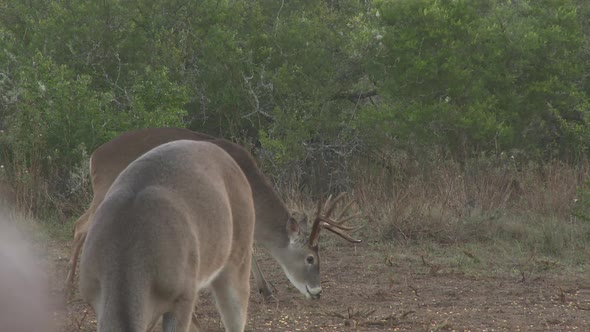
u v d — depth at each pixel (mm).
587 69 21797
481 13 21609
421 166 19547
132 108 18125
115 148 11414
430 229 16125
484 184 18297
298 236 10812
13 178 16703
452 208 17141
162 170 7199
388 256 14398
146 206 6758
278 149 19609
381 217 16406
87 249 6652
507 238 16234
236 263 8109
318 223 10906
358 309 11125
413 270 13930
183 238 6805
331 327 10469
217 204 7398
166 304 6746
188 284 6848
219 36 20203
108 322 6328
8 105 18203
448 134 20141
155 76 18562
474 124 19578
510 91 20375
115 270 6465
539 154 20328
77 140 17406
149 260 6555
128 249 6531
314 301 11844
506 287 12930
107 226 6652
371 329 10398
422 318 10945
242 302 8172
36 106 17562
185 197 7086
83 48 19750
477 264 14375
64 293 11016
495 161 19391
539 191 17719
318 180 20297
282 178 19562
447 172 18562
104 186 11352
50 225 15914
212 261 7410
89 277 6605
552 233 15875
